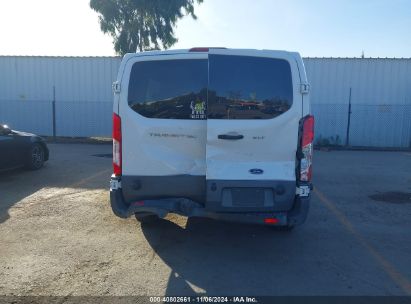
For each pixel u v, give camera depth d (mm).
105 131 18859
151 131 4359
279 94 4254
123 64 4398
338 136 17562
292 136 4262
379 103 17391
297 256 4617
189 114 4332
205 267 4277
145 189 4430
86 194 7312
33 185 8047
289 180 4273
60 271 4113
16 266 4215
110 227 5508
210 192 4273
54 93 18734
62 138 18094
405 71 17203
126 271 4141
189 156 4363
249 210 4305
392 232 5520
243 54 4273
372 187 8438
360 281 3994
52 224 5605
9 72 18844
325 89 17438
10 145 8852
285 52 4293
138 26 24375
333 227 5695
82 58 18547
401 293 3758
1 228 5414
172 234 5281
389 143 17562
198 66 4312
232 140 4242
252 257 4570
